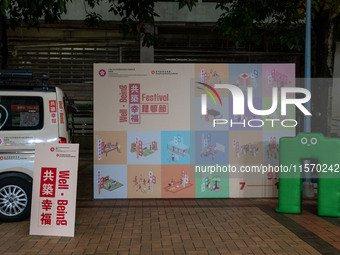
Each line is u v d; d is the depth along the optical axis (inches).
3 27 340.8
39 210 223.0
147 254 191.3
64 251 195.5
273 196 317.7
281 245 205.0
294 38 368.2
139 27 379.9
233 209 282.5
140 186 314.0
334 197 259.6
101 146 312.2
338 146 259.8
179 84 311.9
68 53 542.0
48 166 224.1
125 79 310.3
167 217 260.4
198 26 539.2
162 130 313.1
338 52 539.5
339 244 206.7
